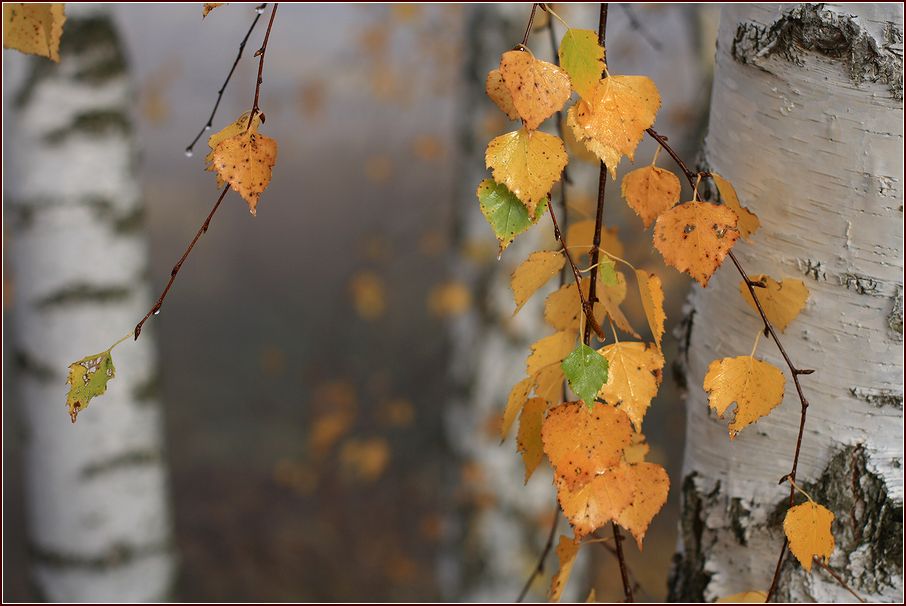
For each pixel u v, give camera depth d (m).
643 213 1.59
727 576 1.73
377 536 5.54
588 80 1.57
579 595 3.41
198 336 8.34
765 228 1.67
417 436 6.21
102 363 1.58
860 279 1.66
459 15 4.94
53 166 2.33
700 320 1.72
